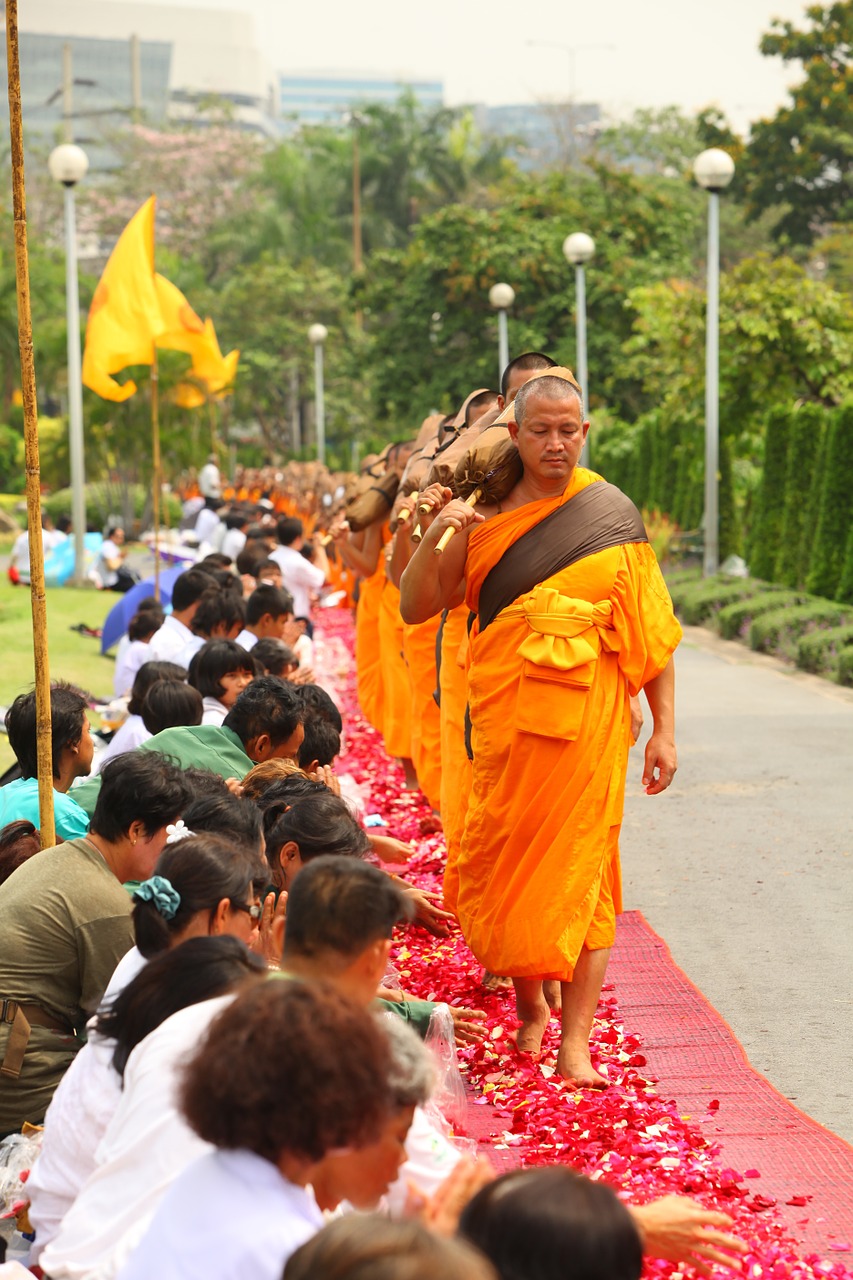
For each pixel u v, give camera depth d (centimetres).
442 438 863
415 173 7644
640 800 1174
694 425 3062
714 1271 432
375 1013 329
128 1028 406
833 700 1625
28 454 600
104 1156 386
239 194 8012
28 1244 475
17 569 2825
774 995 734
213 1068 289
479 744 633
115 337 1378
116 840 550
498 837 621
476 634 646
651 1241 350
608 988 738
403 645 1114
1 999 525
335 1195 328
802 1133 556
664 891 921
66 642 2052
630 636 623
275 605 1139
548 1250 262
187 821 534
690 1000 717
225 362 1653
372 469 1249
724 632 2195
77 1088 441
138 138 8688
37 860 550
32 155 8594
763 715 1540
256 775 641
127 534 4506
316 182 7425
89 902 534
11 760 1261
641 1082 601
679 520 3150
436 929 661
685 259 4375
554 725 609
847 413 2155
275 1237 291
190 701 790
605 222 4231
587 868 612
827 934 826
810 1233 467
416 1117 389
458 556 642
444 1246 237
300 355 6469
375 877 405
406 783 1194
